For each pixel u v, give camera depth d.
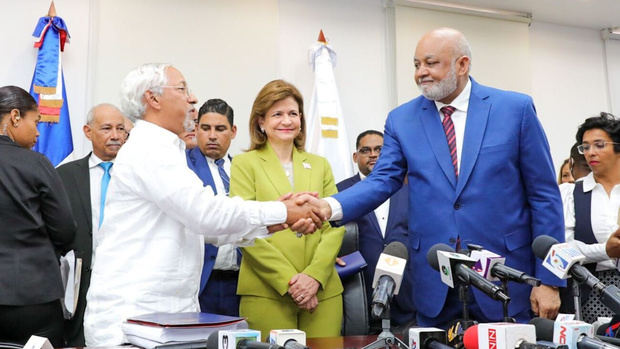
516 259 2.24
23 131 2.93
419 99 2.51
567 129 6.53
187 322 1.64
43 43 4.56
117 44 4.89
